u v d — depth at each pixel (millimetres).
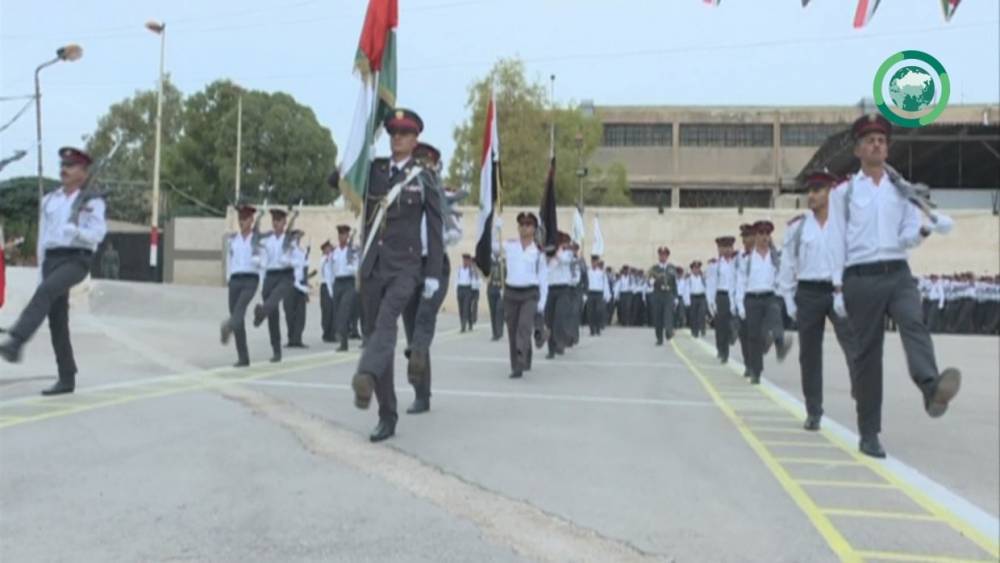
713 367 13367
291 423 6770
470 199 37781
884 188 6234
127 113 61594
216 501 4617
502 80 40938
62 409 7137
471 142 40469
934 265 31688
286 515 4414
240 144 47781
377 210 6363
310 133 51375
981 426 8250
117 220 48938
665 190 62750
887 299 6191
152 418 6809
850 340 7480
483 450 6051
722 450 6410
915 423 8398
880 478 5629
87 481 4938
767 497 5059
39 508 4438
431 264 6480
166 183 49688
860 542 4266
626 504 4797
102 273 35781
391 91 6754
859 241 6293
